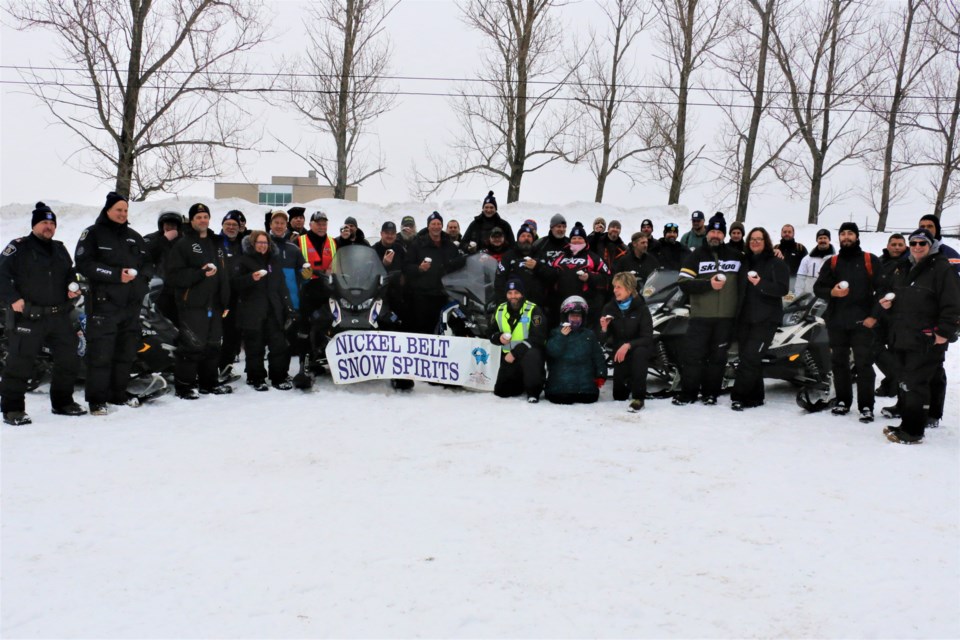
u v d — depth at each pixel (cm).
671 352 855
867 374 730
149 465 568
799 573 399
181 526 454
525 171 2344
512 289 798
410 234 1080
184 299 773
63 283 695
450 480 541
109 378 728
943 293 626
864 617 355
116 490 514
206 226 782
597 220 1043
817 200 2569
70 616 351
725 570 402
